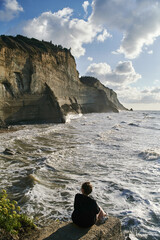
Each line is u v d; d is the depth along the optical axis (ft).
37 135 59.98
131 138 58.80
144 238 13.38
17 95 94.07
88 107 250.57
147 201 19.11
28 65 103.35
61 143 48.83
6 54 85.56
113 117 171.53
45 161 31.78
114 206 18.16
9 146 42.47
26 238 10.61
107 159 35.32
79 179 25.07
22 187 21.40
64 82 170.09
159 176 26.58
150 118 163.63
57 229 10.57
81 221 10.46
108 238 10.66
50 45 165.48
